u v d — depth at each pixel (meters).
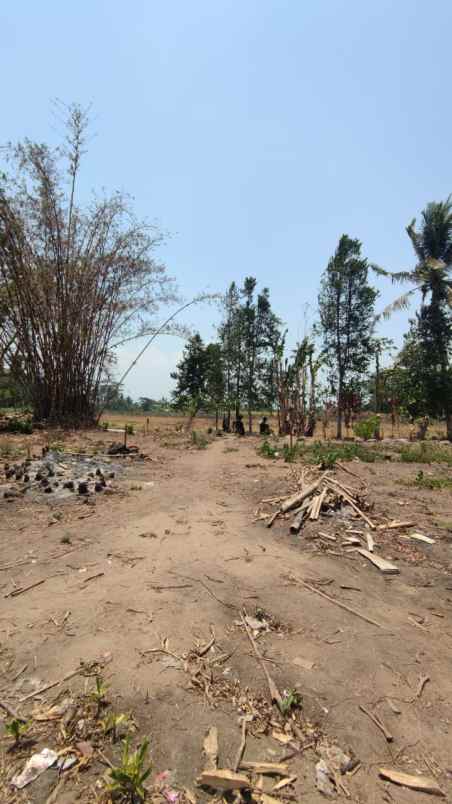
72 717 1.88
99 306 13.91
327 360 19.25
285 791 1.58
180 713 1.92
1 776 1.62
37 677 2.13
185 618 2.66
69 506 4.91
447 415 18.38
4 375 13.80
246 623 2.64
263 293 20.50
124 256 13.74
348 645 2.47
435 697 2.09
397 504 5.39
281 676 2.18
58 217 12.88
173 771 1.65
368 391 24.06
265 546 3.90
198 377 28.20
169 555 3.60
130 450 8.88
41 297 12.88
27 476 5.75
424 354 18.59
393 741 1.83
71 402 14.04
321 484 5.60
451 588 3.27
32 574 3.25
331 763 1.71
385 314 18.81
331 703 2.02
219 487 6.12
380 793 1.59
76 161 13.13
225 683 2.12
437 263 17.47
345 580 3.32
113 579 3.16
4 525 4.25
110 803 1.51
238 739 1.80
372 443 14.63
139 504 5.09
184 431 16.80
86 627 2.54
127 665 2.21
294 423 18.00
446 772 1.69
